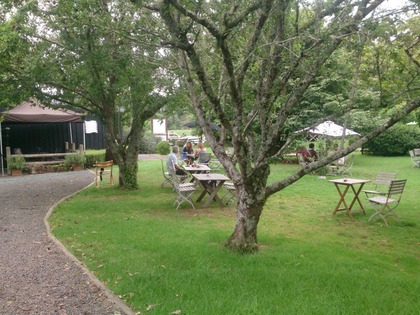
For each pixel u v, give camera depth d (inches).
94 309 158.7
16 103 430.0
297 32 203.0
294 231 293.3
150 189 491.2
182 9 174.9
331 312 152.3
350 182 340.5
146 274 189.3
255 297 164.7
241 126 211.0
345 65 256.8
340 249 243.3
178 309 155.6
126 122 560.7
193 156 600.4
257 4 185.3
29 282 185.9
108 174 674.8
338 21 191.8
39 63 338.6
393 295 171.3
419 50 255.9
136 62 299.7
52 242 251.8
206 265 204.1
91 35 302.2
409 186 508.1
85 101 509.7
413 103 189.8
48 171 712.4
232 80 200.5
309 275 190.5
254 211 228.1
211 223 310.8
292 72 219.3
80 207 370.3
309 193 460.8
